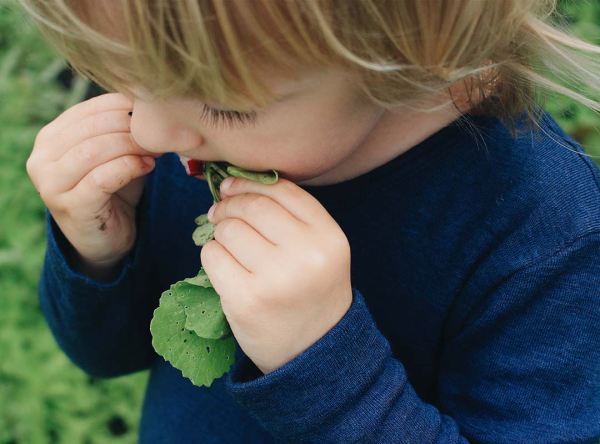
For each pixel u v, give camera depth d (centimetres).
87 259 49
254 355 39
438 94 38
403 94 35
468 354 44
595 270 42
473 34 34
